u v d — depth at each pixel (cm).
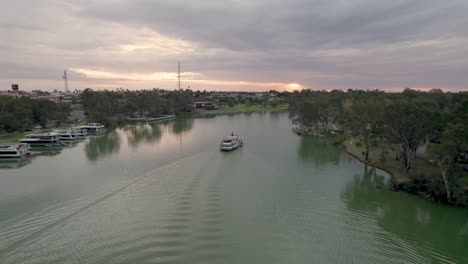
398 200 5934
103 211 5253
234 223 4850
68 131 12875
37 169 7925
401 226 4884
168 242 4272
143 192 6159
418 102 7712
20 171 7725
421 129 7088
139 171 7606
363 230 4722
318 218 5097
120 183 6681
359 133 9388
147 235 4450
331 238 4472
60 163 8575
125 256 3947
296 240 4397
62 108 17425
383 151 8488
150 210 5309
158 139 12588
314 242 4350
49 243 4234
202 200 5778
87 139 12850
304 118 14812
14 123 12988
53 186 6500
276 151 10200
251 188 6456
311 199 5909
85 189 6309
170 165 8188
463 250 4212
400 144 8450
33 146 11300
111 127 16712
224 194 6100
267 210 5350
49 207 5400
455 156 6306
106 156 9394
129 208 5394
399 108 7312
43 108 15438
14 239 4309
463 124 5991
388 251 4162
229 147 10056
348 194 6191
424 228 4828
